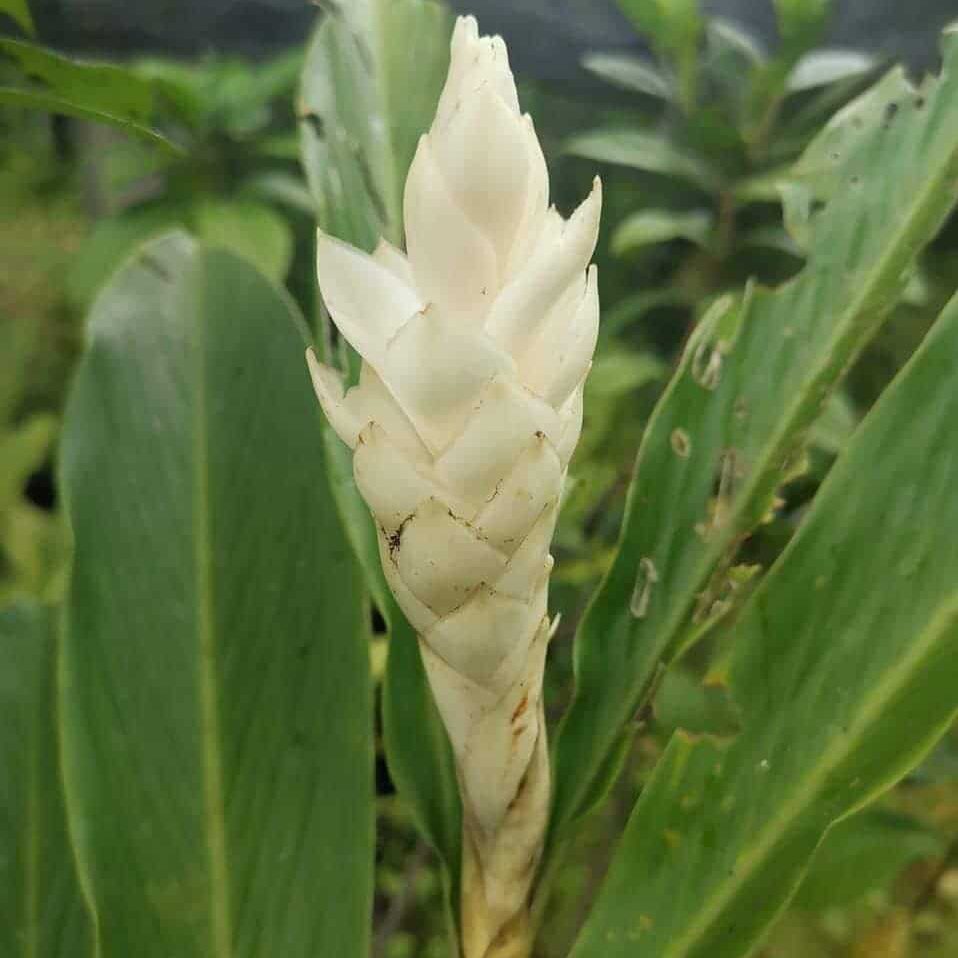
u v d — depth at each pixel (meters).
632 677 0.33
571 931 0.49
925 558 0.28
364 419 0.22
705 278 0.72
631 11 0.65
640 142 0.67
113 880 0.30
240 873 0.31
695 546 0.34
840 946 0.76
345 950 0.30
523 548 0.22
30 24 0.28
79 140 1.25
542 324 0.22
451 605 0.23
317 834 0.31
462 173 0.21
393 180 0.36
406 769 0.32
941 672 0.27
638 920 0.29
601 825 0.55
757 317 0.35
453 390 0.21
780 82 0.65
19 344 1.24
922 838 0.55
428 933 0.64
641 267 0.97
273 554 0.32
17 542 0.87
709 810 0.29
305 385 0.34
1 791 0.37
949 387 0.29
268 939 0.30
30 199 1.27
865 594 0.28
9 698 0.38
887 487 0.29
